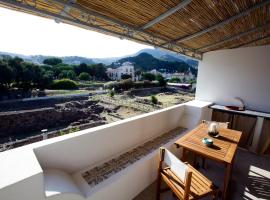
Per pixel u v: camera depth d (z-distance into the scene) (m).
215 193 1.83
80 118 16.22
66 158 1.99
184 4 2.15
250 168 3.21
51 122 14.80
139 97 23.62
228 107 4.63
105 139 2.43
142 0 2.06
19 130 13.15
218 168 3.12
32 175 1.26
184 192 1.64
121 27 2.64
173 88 33.53
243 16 2.84
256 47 4.38
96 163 2.34
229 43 4.35
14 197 1.18
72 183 1.78
